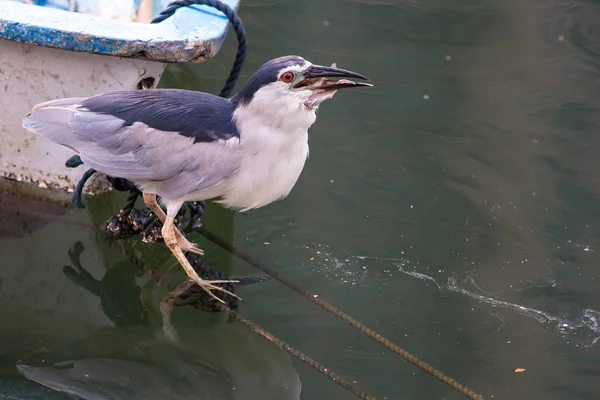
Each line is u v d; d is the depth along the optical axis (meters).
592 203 8.66
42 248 7.71
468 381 6.54
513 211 8.55
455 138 9.59
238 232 8.12
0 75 7.57
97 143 6.49
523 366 6.71
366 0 12.36
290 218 8.34
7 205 8.14
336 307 7.27
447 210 8.54
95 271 7.53
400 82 10.55
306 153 6.64
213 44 7.15
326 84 6.23
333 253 7.91
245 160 6.42
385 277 7.67
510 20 12.09
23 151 8.05
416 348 6.89
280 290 7.43
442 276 7.71
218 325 7.04
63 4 8.81
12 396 6.11
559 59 11.17
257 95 6.27
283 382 6.46
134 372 6.53
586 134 9.71
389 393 6.35
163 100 6.54
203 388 6.43
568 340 7.03
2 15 6.95
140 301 7.27
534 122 9.92
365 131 9.66
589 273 7.78
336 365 6.62
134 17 8.75
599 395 6.42
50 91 7.64
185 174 6.48
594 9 12.38
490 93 10.41
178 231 7.52
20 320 6.96
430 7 12.31
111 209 8.19
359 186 8.81
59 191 8.23
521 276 7.73
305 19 11.76
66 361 6.58
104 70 7.43
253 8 11.93
